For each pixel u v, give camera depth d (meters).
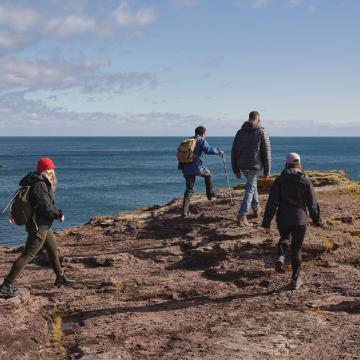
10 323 6.77
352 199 13.33
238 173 11.52
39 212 7.59
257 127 11.08
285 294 7.95
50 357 6.12
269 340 6.10
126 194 58.97
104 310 7.68
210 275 9.27
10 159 139.50
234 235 10.44
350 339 6.14
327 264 9.16
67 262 10.19
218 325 6.75
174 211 14.05
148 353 5.95
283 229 8.11
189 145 12.71
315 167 105.25
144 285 8.80
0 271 9.99
